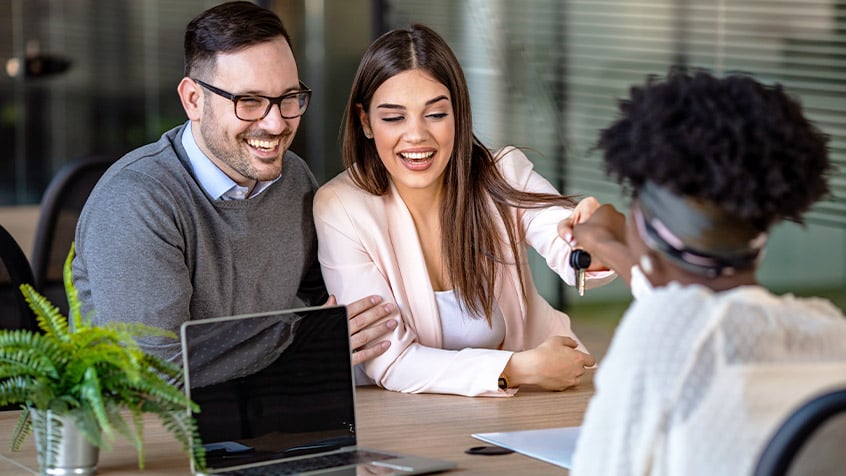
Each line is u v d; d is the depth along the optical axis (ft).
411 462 6.06
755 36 19.04
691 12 19.83
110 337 5.58
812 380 4.25
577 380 8.02
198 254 8.27
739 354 4.21
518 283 9.07
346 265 8.61
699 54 19.77
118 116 26.04
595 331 20.92
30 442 6.63
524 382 7.90
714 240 4.50
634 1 20.48
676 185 4.44
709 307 4.27
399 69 8.29
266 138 8.20
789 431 4.05
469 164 8.74
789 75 18.69
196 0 26.30
